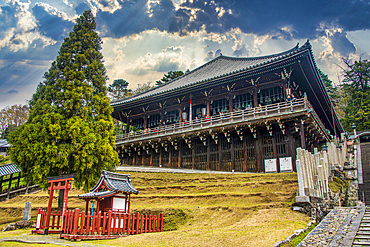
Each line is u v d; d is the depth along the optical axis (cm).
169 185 2698
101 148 2348
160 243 1151
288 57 3023
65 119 2331
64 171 2297
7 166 3350
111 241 1263
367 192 2855
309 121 3042
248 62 4319
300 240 1071
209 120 3566
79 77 2539
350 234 1071
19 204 2881
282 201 1741
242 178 2556
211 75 4459
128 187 1617
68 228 1401
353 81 8200
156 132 3984
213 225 1526
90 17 2856
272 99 3466
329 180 2189
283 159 3034
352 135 6309
